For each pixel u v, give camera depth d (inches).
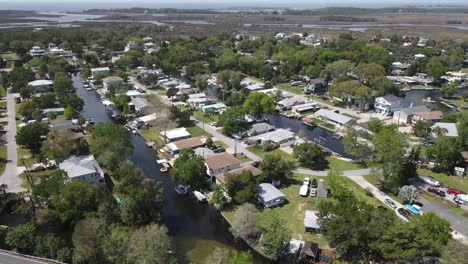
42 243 2314.2
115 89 6053.2
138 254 2169.0
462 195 3019.2
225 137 4493.1
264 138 4301.2
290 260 2456.9
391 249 2117.4
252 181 3083.2
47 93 5733.3
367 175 3533.5
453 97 6299.2
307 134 4734.3
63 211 2687.0
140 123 4896.7
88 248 2208.4
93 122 4965.6
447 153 3484.3
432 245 2153.1
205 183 3366.1
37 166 3599.9
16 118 5054.1
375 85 5940.0
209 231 2790.4
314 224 2687.0
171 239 2672.2
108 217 2645.2
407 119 4945.9
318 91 6555.1
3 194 3009.4
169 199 3208.7
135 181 3024.1
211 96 6274.6
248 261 2162.9
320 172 3604.8
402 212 2856.8
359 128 4633.4
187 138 4407.0
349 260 2388.0
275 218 2605.8
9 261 2206.0
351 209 2397.9
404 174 3277.6
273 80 7293.3
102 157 3474.4
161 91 6505.9
